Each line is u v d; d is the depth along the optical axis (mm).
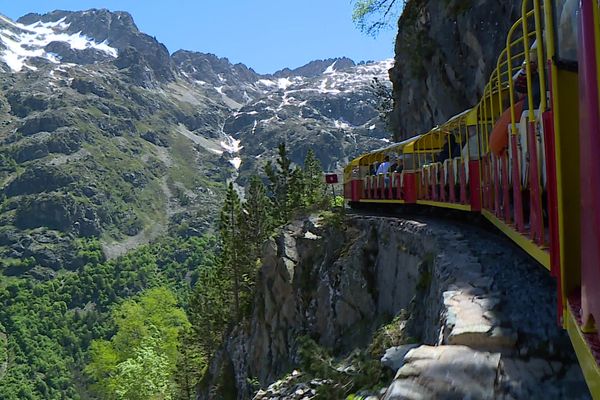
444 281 9930
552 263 5234
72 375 164125
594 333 3711
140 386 61719
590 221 3484
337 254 26672
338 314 22984
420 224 17844
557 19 4203
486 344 6730
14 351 176500
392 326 12844
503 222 9844
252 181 62875
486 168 12398
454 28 36688
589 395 5609
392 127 51500
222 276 60594
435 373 6035
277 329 31844
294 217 40781
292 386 12898
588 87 3285
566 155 4410
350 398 8836
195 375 59500
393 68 50156
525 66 7184
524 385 5867
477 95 34250
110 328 190250
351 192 36594
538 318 7234
